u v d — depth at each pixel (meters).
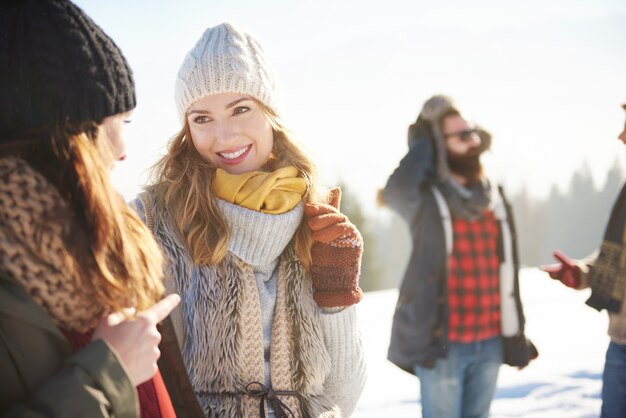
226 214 1.41
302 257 1.48
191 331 1.38
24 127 0.90
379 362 5.03
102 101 0.94
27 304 0.87
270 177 1.44
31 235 0.86
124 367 0.92
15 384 0.90
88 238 0.91
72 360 0.90
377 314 7.42
